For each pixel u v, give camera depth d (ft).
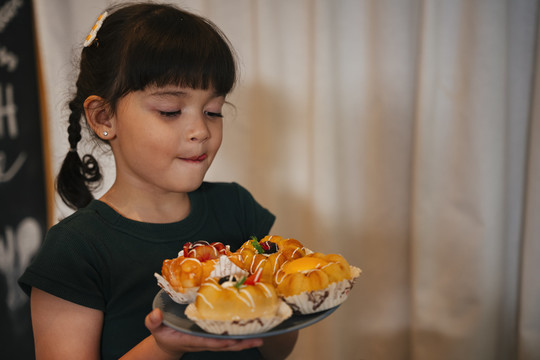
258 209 3.43
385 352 5.34
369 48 4.90
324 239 5.20
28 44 5.06
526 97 4.76
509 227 4.99
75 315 2.43
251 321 2.00
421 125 4.74
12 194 5.24
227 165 5.18
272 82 5.06
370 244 5.22
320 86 4.94
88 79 2.67
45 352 2.40
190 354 2.69
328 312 2.26
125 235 2.62
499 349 5.09
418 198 4.87
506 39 4.55
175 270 2.30
